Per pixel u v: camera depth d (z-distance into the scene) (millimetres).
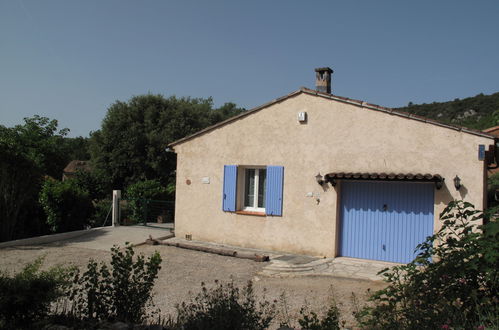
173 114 30500
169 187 20000
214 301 4672
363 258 10078
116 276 4891
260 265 9680
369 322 4125
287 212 10961
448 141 8961
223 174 12062
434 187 9234
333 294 7230
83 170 21375
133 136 28078
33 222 14172
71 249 11477
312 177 10633
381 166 9727
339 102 10336
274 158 11242
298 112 10898
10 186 12727
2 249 11305
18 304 4281
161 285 8008
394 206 9742
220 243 12008
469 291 3809
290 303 6773
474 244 3842
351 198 10305
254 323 4551
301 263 9555
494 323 3438
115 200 15617
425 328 3594
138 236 13438
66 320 4598
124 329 4336
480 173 8609
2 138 12812
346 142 10211
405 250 9555
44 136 17859
